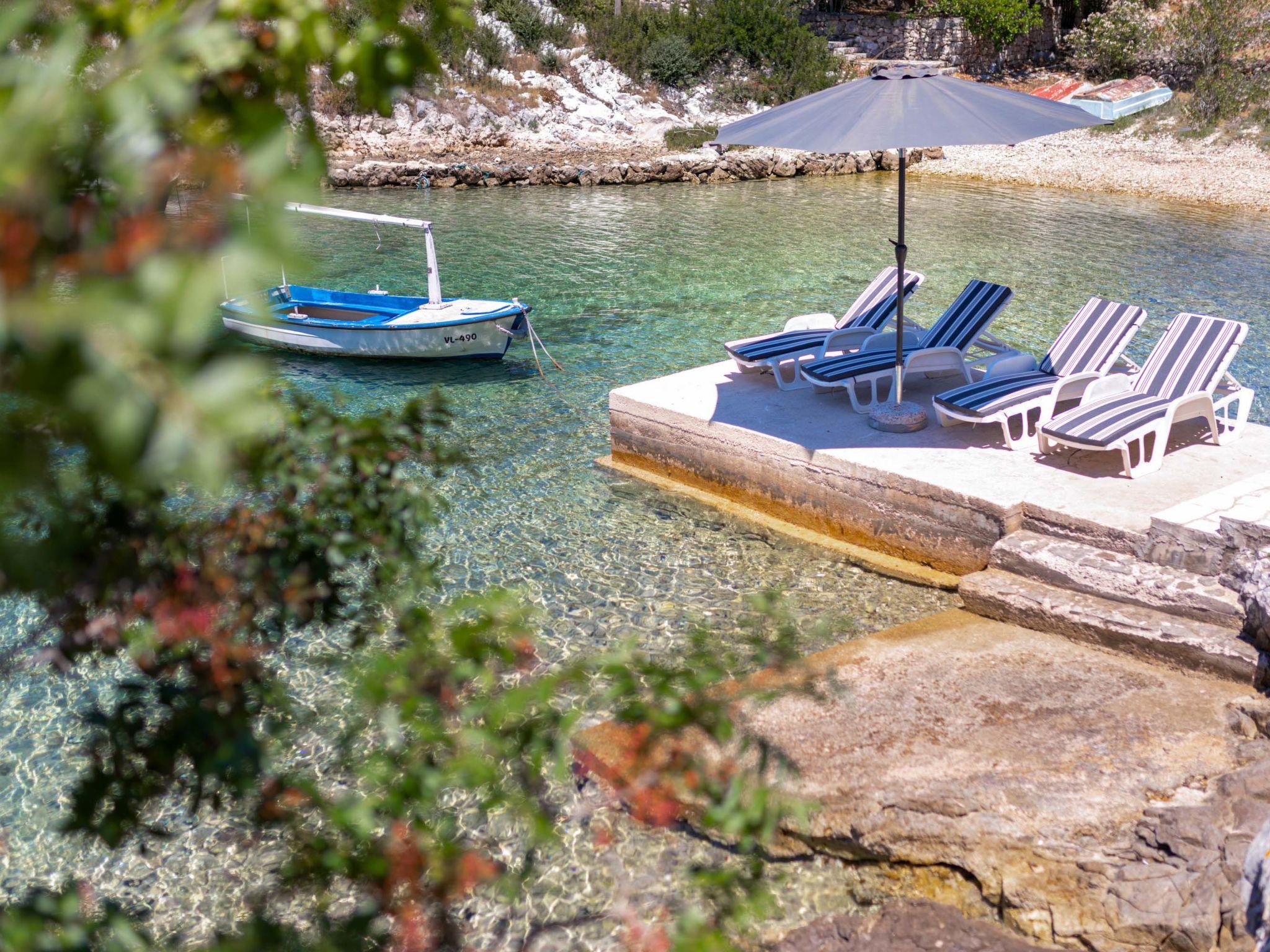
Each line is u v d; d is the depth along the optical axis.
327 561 2.29
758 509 9.52
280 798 2.04
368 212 24.78
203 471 0.77
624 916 2.26
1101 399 8.83
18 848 5.40
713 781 2.08
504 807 1.98
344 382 13.23
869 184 29.25
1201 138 29.86
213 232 0.83
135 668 6.81
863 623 7.52
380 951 2.50
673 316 16.05
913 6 42.22
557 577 8.15
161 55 0.97
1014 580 7.50
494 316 13.67
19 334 0.78
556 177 29.48
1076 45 37.06
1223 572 6.88
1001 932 4.70
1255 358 13.45
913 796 5.21
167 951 1.92
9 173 0.84
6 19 0.88
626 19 37.16
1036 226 22.72
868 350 10.42
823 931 4.78
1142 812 5.04
